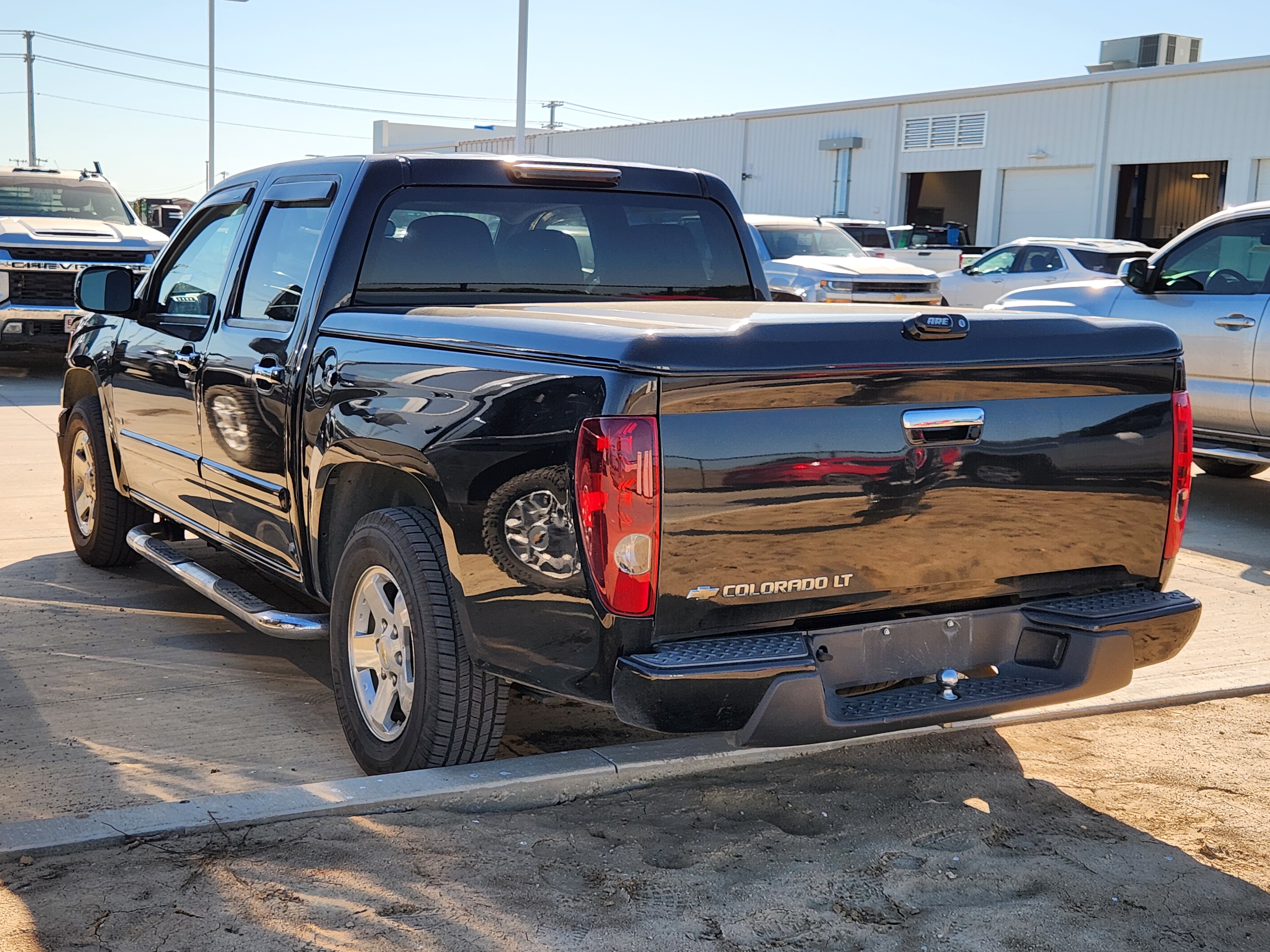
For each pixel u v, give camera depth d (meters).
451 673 3.60
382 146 59.09
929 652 3.48
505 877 3.20
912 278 15.97
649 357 2.99
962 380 3.34
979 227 33.53
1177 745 4.32
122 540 6.30
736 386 3.06
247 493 4.70
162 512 5.66
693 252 5.04
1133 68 36.84
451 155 4.51
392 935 2.91
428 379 3.61
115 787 3.85
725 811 3.66
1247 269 8.30
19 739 4.22
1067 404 3.52
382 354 3.84
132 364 5.68
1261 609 6.11
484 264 4.53
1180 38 36.44
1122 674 3.58
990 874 3.34
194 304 5.38
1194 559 7.21
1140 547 3.73
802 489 3.16
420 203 4.40
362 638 3.98
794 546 3.19
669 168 5.03
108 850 3.25
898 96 34.88
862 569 3.29
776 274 16.69
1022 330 3.44
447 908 3.03
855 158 36.50
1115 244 19.56
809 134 37.84
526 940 2.92
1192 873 3.39
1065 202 31.53
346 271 4.26
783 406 3.13
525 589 3.28
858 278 15.71
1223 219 8.46
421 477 3.58
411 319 3.83
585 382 3.09
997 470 3.42
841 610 3.31
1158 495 3.73
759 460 3.11
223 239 5.23
